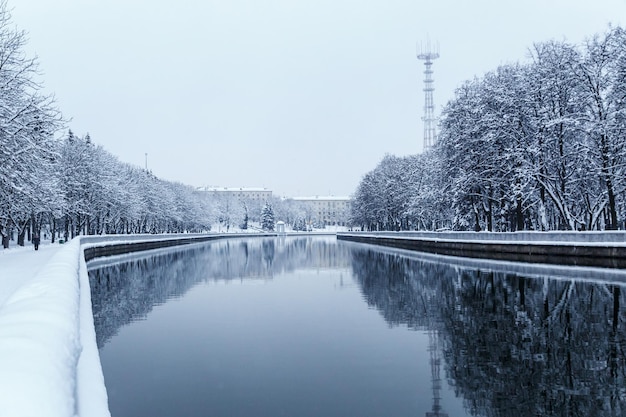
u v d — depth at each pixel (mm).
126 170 85062
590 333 12000
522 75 41156
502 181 41469
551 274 24094
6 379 2811
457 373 9281
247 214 188625
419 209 63375
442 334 12508
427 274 27172
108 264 38594
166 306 17828
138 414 7461
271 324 14312
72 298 6762
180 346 11773
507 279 22906
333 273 30109
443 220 64875
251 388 8688
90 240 45906
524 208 40281
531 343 11242
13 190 24109
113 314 16266
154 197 93250
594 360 9836
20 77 25297
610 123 32281
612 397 7871
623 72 32000
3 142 22875
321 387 8688
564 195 38281
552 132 36719
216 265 37500
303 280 26406
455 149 44969
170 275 29750
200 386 8812
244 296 20312
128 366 10102
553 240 30234
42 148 25609
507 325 13211
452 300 17734
